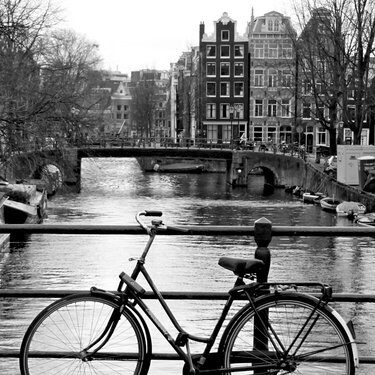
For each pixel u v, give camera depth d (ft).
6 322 45.16
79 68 149.79
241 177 210.18
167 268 72.59
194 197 170.30
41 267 74.18
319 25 153.58
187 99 311.47
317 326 13.52
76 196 166.81
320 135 263.70
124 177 244.83
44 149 99.66
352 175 146.82
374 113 153.99
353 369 13.16
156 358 15.15
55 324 13.80
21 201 115.85
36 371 13.89
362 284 67.51
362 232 15.70
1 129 95.20
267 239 15.33
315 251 85.61
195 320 42.06
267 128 273.13
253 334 13.85
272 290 13.52
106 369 13.96
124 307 13.76
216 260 77.20
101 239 91.35
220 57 268.82
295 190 179.22
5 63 99.25
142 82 419.33
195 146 229.45
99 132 111.04
